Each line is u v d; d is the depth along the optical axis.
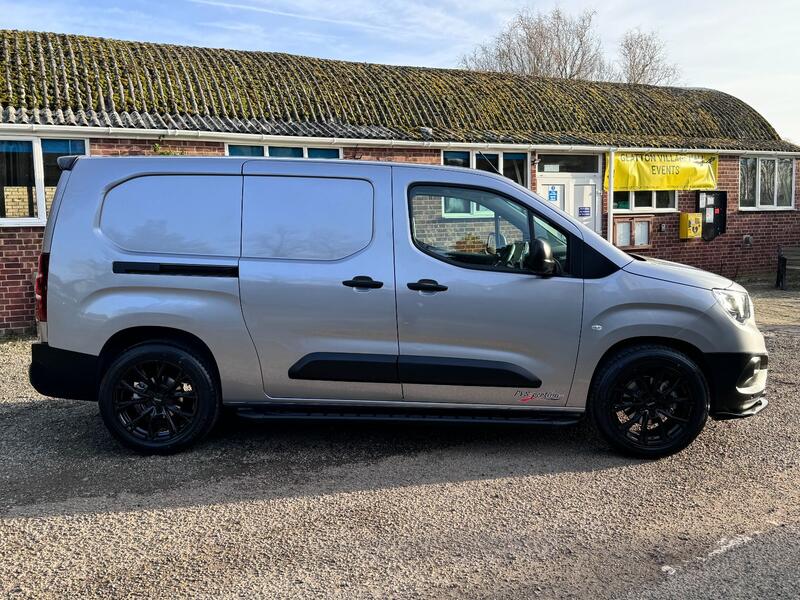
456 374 4.58
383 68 14.84
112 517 3.79
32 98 9.91
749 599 2.96
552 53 35.50
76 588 3.06
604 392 4.61
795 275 15.91
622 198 14.63
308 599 2.98
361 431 5.30
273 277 4.58
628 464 4.60
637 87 17.69
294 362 4.63
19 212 9.50
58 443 5.01
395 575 3.18
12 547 3.44
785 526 3.67
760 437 5.11
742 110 17.39
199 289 4.59
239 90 12.04
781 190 16.17
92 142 9.81
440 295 4.55
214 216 4.66
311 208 4.66
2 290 9.47
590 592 3.04
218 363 4.65
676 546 3.46
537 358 4.60
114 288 4.60
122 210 4.67
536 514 3.83
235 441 5.05
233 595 3.01
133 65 11.70
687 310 4.57
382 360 4.59
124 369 4.64
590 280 4.59
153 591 3.04
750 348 4.65
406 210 4.66
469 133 12.95
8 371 7.40
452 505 3.95
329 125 11.95
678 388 4.64
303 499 4.04
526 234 4.71
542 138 13.30
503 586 3.09
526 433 5.26
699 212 15.24
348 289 4.57
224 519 3.77
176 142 10.35
